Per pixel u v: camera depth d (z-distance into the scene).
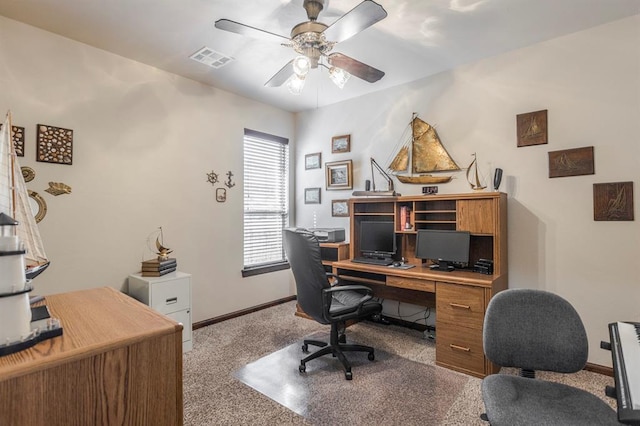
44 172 2.43
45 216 2.44
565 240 2.54
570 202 2.53
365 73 2.35
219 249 3.60
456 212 2.80
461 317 2.43
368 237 3.40
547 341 1.53
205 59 2.90
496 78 2.86
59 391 0.70
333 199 4.08
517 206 2.76
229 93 3.71
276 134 4.26
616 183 2.34
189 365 2.55
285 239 2.59
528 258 2.70
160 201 3.11
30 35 2.38
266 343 2.96
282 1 2.09
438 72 3.19
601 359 2.40
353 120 3.89
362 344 2.96
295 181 4.52
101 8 2.17
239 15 2.25
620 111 2.33
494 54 2.85
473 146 2.99
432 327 3.24
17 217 0.96
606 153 2.38
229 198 3.71
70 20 2.31
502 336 1.58
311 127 4.32
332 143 4.07
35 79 2.40
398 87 3.49
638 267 2.27
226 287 3.66
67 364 0.71
